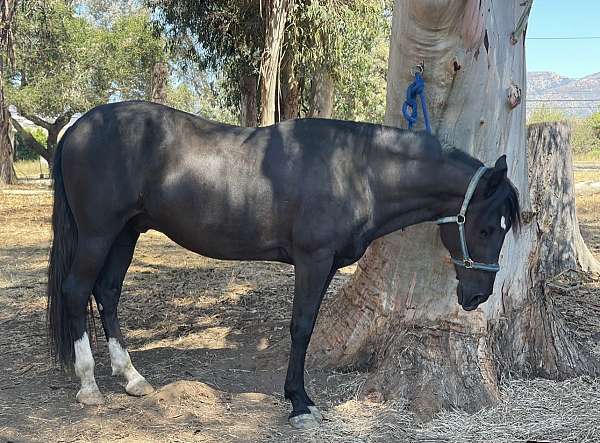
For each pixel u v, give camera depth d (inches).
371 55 837.2
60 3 1043.3
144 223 162.1
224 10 631.8
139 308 258.7
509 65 164.2
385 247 176.7
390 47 170.4
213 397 162.1
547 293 188.9
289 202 145.3
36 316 246.8
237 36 652.7
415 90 156.6
